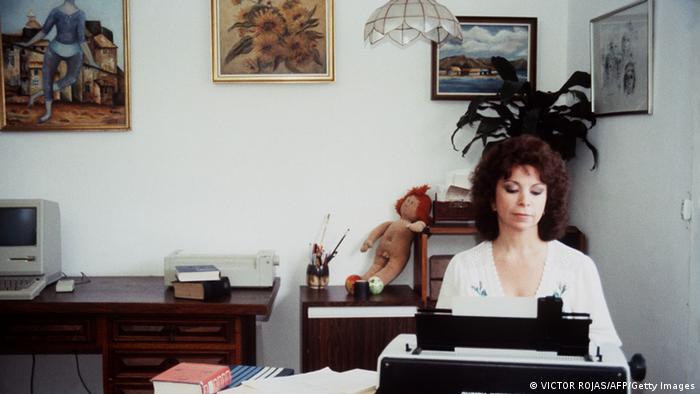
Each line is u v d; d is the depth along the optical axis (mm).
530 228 1939
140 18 3721
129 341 3154
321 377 2002
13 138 3738
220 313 3084
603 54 3301
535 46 3754
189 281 3158
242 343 3162
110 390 3170
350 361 3332
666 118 2799
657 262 2871
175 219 3777
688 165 2648
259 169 3771
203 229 3783
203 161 3768
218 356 3152
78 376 3797
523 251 1948
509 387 1482
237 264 3430
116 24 3688
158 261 3787
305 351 3324
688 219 2650
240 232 3783
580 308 1901
